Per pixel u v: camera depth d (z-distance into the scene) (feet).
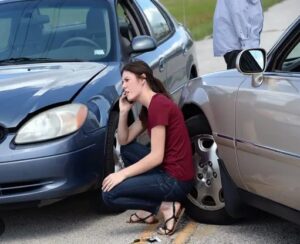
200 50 51.62
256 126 13.17
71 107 15.52
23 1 21.07
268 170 12.98
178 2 93.09
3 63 18.99
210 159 15.26
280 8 76.43
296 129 12.04
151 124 14.83
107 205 15.26
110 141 16.43
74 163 15.30
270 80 13.20
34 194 15.07
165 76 21.45
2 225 17.04
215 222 15.70
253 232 15.28
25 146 15.03
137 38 19.01
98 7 20.01
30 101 15.51
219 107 14.57
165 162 15.06
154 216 16.21
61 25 19.84
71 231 16.28
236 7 21.77
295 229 15.37
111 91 16.80
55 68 17.80
